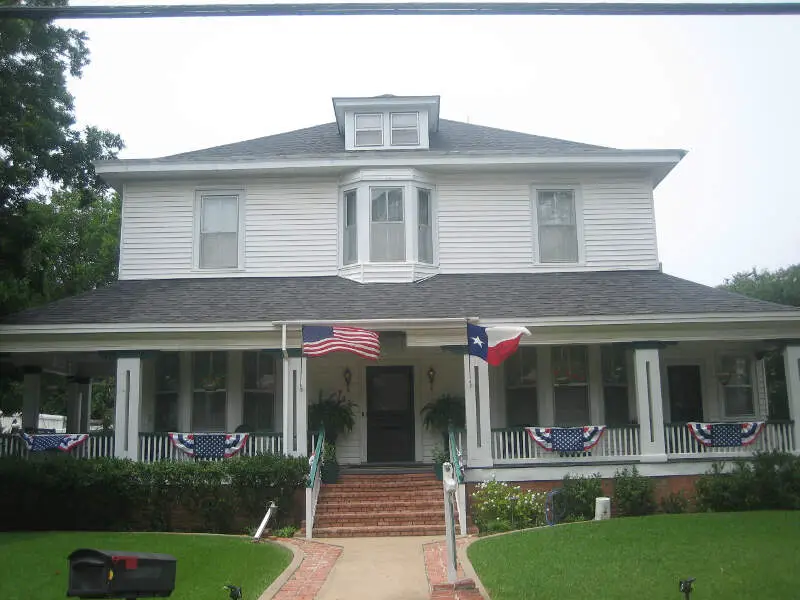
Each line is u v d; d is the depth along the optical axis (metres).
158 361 19.41
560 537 13.29
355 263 19.70
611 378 19.27
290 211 20.25
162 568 5.76
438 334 17.23
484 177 20.41
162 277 20.02
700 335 17.31
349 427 19.39
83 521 16.03
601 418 19.02
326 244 20.11
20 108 20.12
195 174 20.09
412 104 20.73
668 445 17.47
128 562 5.59
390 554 12.89
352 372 19.73
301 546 13.80
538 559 11.49
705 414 19.52
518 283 19.38
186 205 20.28
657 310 17.33
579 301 17.98
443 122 23.67
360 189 19.89
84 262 35.75
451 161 19.88
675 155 20.16
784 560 10.95
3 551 13.02
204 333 17.09
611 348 19.39
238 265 20.06
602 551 11.91
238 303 18.25
